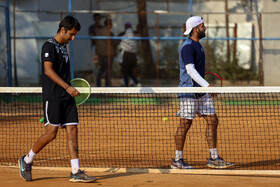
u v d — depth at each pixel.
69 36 7.87
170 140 12.91
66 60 7.99
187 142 12.62
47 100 7.89
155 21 31.78
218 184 8.09
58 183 8.12
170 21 31.59
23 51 27.17
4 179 8.50
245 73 28.38
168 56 31.22
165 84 30.75
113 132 14.15
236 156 10.95
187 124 9.43
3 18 22.08
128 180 8.43
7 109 19.64
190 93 9.28
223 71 28.59
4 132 14.24
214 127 9.59
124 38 24.53
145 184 8.09
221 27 29.75
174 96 22.55
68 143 8.12
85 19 30.75
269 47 27.08
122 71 26.45
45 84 7.95
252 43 28.59
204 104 9.53
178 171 9.22
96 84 26.12
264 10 28.56
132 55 26.36
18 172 9.21
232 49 28.94
